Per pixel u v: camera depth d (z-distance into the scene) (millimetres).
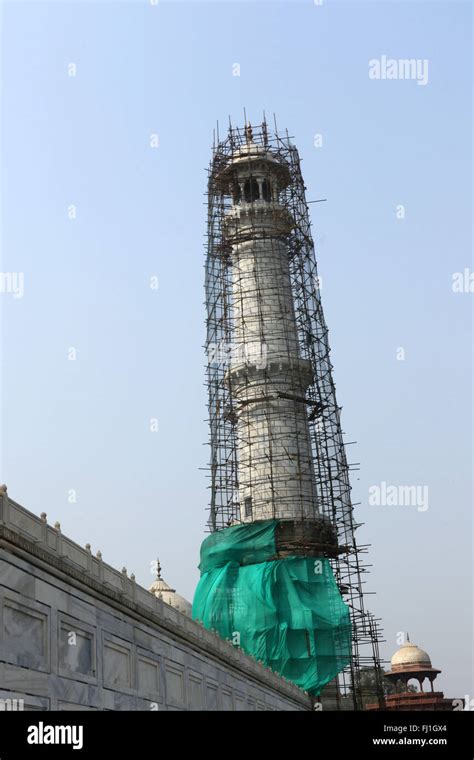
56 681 36750
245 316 116562
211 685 61250
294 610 101125
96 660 41344
